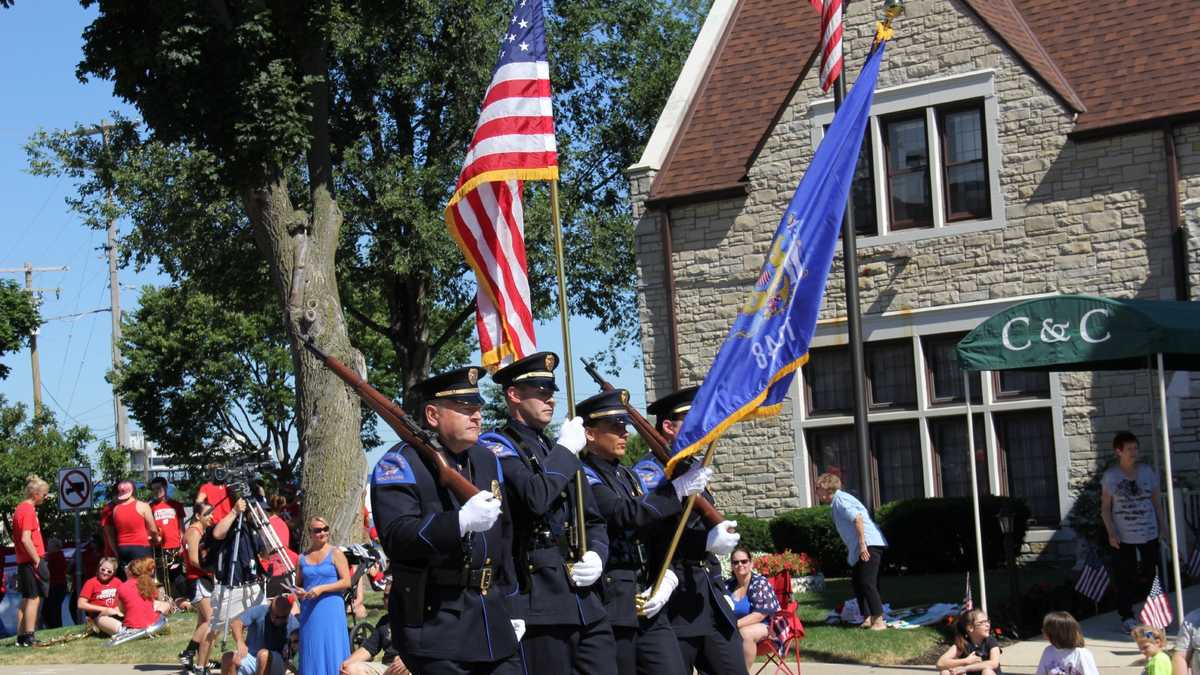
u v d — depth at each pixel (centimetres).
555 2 3069
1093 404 1923
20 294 4006
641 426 862
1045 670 1015
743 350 838
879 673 1212
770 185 2169
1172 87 1933
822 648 1300
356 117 2866
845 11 2116
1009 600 1427
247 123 1838
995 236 2006
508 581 703
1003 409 1992
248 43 1819
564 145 3033
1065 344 1278
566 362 793
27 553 1677
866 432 1598
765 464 2166
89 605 1662
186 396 4753
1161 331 1229
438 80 2853
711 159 2259
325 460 1927
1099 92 1991
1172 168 1884
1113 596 1496
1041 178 1978
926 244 2055
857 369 1608
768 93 2311
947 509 1869
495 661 653
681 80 2389
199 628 1283
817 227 871
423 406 683
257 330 4756
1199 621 962
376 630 1143
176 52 1762
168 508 1950
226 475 1211
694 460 890
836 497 1402
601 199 3194
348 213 2767
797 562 1766
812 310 866
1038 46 2130
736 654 862
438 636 645
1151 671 962
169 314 4803
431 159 2903
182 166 2644
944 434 2048
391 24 2167
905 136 2091
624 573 788
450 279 3006
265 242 1984
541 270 2920
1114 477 1322
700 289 2220
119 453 4566
